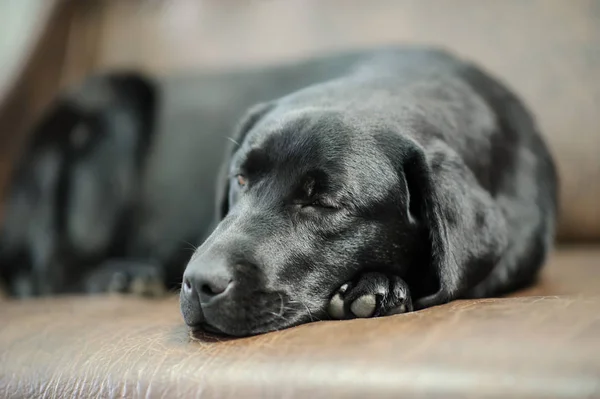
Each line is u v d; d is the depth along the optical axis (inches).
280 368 23.9
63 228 50.0
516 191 35.6
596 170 46.0
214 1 55.8
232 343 27.1
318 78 44.3
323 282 30.5
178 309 34.2
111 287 45.0
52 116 52.6
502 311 25.2
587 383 20.5
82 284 47.6
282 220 30.5
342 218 30.7
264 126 33.2
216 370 24.9
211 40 54.9
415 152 30.8
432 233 30.1
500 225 31.4
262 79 48.7
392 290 29.5
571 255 43.7
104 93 52.7
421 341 23.5
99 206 50.8
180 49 55.5
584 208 46.1
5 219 51.0
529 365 21.4
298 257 30.1
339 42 52.1
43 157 51.6
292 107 34.4
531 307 25.3
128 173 51.3
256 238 29.8
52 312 35.9
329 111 32.4
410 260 31.8
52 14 55.8
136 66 56.3
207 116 49.8
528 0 48.9
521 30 48.6
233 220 30.8
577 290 33.2
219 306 28.1
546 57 47.7
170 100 52.0
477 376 21.5
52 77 57.0
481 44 49.1
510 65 48.1
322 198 30.6
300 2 53.7
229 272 28.3
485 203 31.1
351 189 30.6
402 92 34.8
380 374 22.4
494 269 32.1
